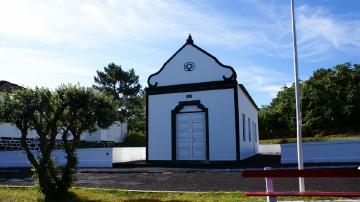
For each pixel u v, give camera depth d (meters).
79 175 15.53
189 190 11.32
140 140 37.59
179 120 20.33
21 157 20.89
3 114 10.16
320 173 6.58
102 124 10.94
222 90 19.66
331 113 44.03
